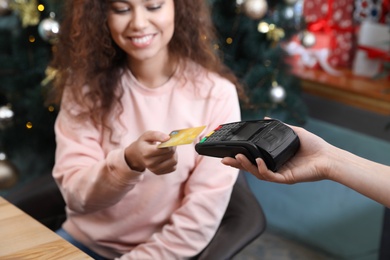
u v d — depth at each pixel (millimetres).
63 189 1291
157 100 1322
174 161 1088
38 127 2320
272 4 2326
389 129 2561
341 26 2932
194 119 1311
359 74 2873
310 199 2438
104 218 1313
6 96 2334
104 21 1298
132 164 1150
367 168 905
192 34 1353
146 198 1286
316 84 2811
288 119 2514
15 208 1063
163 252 1230
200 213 1240
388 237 1694
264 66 2354
